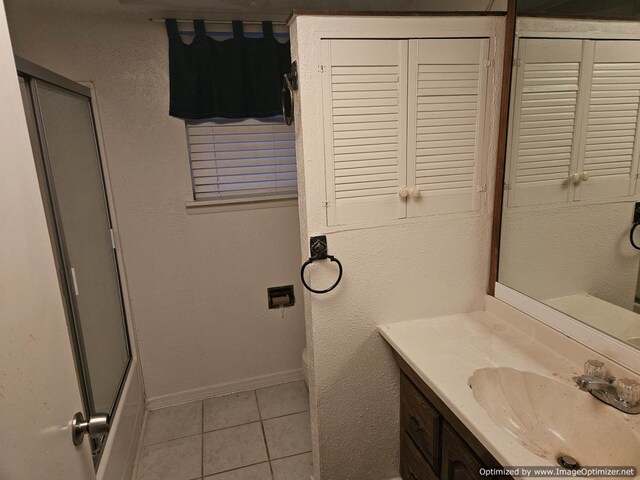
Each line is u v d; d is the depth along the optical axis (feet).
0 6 2.20
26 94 3.99
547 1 4.12
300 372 8.68
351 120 4.55
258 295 8.11
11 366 1.91
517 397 4.03
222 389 8.32
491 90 4.81
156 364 7.85
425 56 4.57
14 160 2.20
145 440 7.14
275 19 7.00
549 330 4.45
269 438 7.11
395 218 4.94
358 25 4.34
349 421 5.47
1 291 1.87
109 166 6.83
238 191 7.81
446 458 4.25
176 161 7.13
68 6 6.10
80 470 2.75
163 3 5.68
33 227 2.37
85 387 4.74
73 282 4.58
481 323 5.17
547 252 4.46
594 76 3.77
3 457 1.76
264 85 7.18
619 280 3.73
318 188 4.64
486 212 5.20
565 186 4.19
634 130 3.45
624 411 3.35
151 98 6.81
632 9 3.37
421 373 4.15
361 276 5.02
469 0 5.70
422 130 4.77
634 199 3.58
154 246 7.34
